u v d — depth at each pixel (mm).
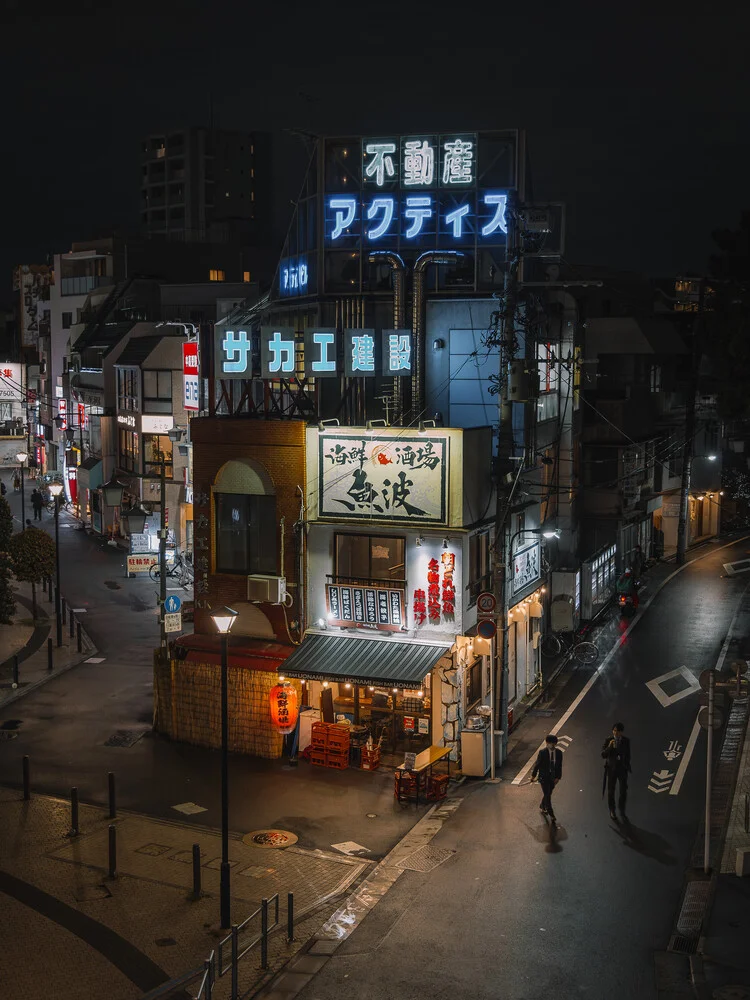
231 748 24625
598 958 14883
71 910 16688
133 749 24938
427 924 16062
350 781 22719
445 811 20875
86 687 30172
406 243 31359
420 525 23594
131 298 64938
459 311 30875
